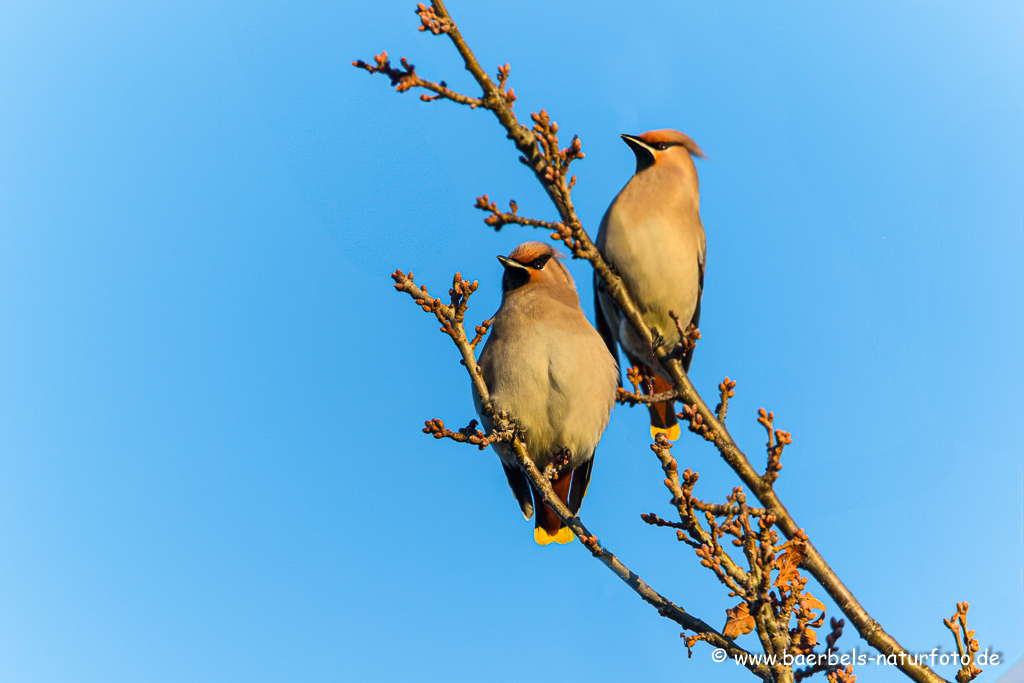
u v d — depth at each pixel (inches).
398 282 326.0
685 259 402.6
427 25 284.2
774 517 271.7
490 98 293.6
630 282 402.0
